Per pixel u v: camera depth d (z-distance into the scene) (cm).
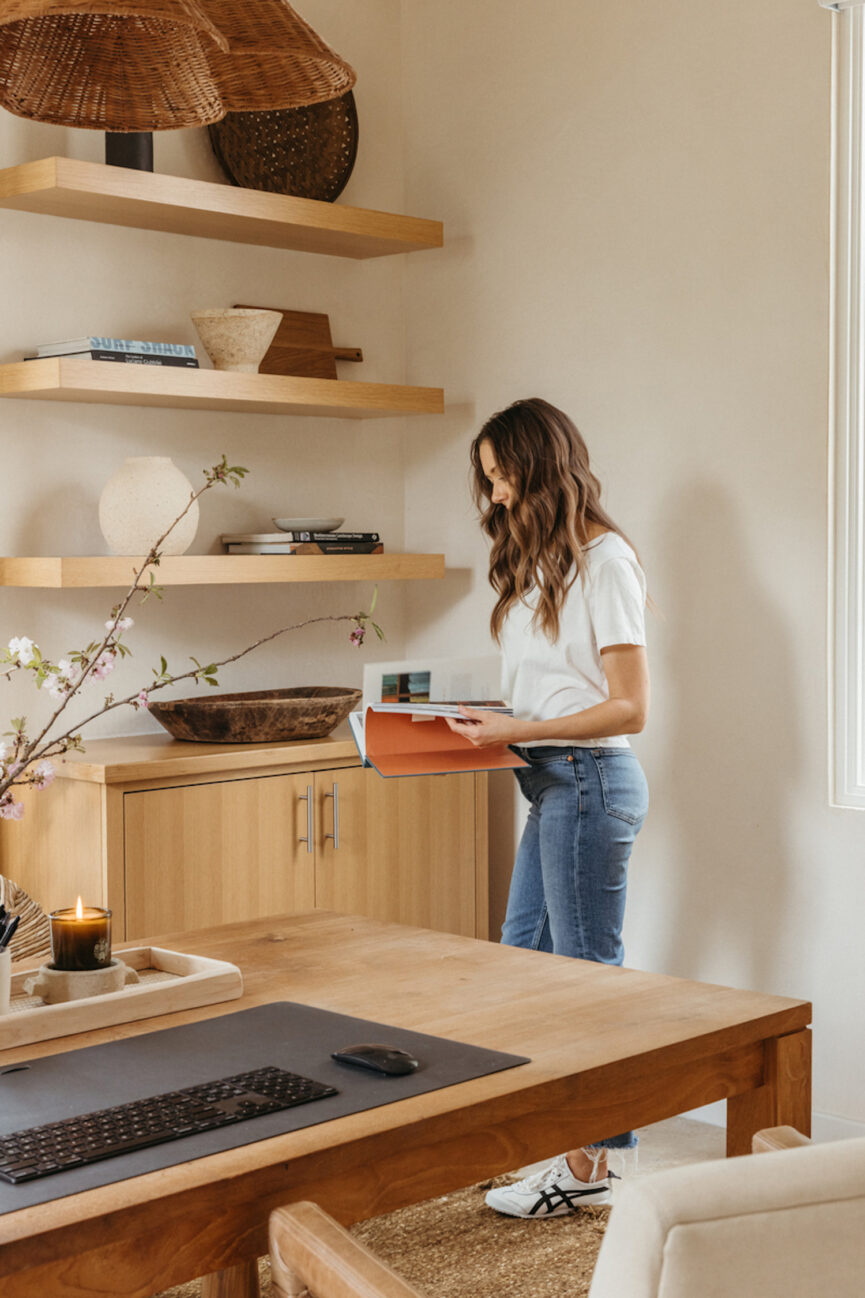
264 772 336
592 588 276
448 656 412
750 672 334
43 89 195
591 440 367
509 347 388
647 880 356
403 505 422
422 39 406
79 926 180
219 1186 125
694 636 344
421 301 413
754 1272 92
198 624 377
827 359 318
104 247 355
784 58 323
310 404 358
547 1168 289
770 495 329
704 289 340
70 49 192
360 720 280
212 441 379
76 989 178
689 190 343
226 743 345
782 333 326
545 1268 261
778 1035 176
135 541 331
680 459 347
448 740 284
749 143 330
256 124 379
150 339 365
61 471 349
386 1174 139
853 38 312
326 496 405
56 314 346
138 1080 150
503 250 388
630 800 280
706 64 338
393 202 413
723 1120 340
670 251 347
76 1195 122
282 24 191
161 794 317
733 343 335
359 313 409
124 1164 128
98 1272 120
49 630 347
